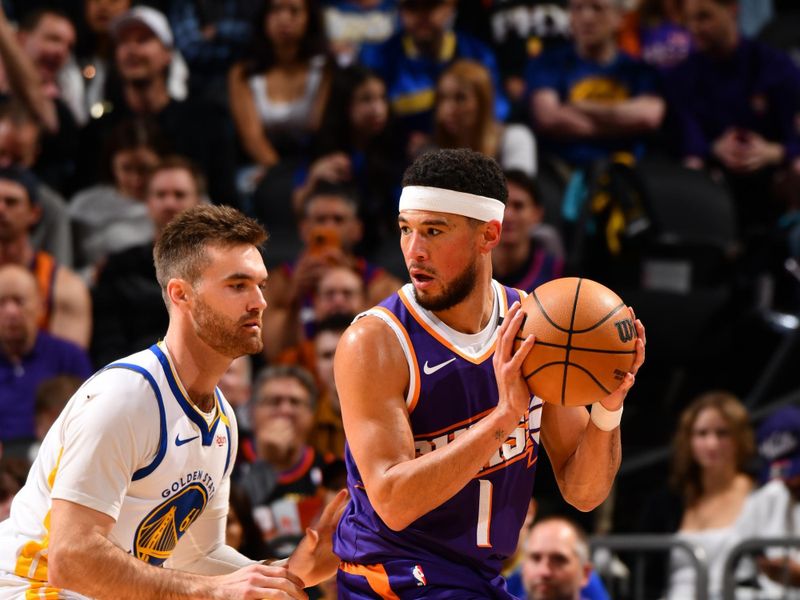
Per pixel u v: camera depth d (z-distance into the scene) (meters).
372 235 14.45
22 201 13.09
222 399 6.60
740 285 14.39
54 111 16.11
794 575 10.87
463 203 5.95
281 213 15.34
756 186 16.52
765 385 13.86
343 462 10.89
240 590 6.05
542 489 13.06
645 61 16.88
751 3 20.64
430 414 6.08
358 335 6.09
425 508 5.77
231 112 16.56
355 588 6.28
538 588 9.56
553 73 16.75
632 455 13.75
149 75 16.00
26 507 6.36
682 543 10.96
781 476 11.49
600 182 14.77
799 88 16.80
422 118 16.33
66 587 5.97
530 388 5.91
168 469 6.23
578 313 5.83
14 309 12.48
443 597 6.10
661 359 14.14
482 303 6.18
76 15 18.22
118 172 15.04
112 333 13.62
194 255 6.14
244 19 18.00
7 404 12.45
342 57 17.14
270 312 13.23
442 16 16.48
